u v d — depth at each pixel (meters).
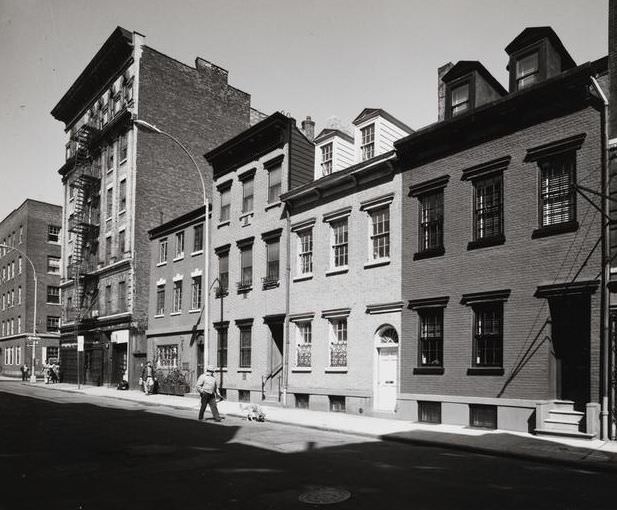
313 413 20.69
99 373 41.50
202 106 43.03
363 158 22.17
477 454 12.34
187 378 30.75
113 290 40.59
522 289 15.73
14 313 66.75
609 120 14.45
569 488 8.88
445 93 19.02
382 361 19.95
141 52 40.31
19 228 67.81
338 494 8.35
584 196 13.49
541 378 15.04
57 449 12.69
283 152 25.58
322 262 22.70
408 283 19.05
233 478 9.51
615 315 13.87
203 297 30.25
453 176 18.03
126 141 40.88
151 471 10.14
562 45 16.81
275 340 25.33
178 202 40.78
